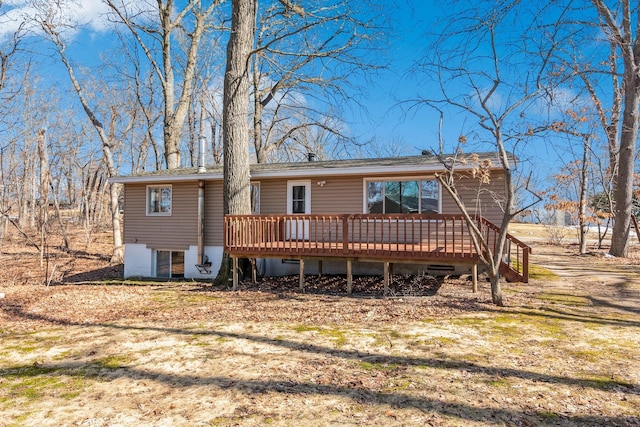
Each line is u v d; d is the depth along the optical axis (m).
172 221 14.48
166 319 7.24
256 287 10.82
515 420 3.38
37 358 5.16
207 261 13.88
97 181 31.89
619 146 15.62
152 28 19.38
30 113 23.98
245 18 11.41
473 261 8.51
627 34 11.55
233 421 3.45
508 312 7.08
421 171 11.06
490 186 10.54
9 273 15.38
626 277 10.49
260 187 13.34
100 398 3.96
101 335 6.18
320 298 9.04
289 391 4.04
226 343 5.62
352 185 12.20
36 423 3.48
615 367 4.55
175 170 16.61
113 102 25.70
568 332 5.89
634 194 17.45
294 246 10.18
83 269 16.98
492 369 4.51
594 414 3.48
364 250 9.34
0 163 17.61
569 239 24.91
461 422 3.37
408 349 5.23
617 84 15.23
